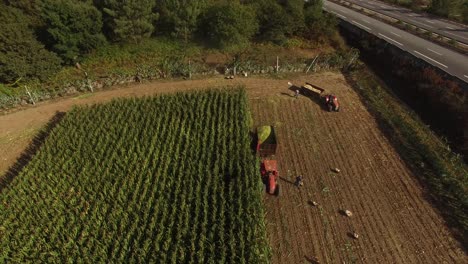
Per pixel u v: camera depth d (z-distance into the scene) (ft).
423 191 80.59
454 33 148.25
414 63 117.60
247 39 140.26
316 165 87.76
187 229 65.46
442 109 101.24
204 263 61.41
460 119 95.55
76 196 72.69
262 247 64.59
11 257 62.34
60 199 71.92
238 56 134.72
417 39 141.18
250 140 89.51
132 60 132.67
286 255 66.80
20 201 71.31
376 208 76.48
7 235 64.54
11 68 110.32
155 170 80.28
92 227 66.49
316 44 144.46
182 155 84.02
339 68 132.26
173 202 72.18
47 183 75.51
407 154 91.25
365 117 106.01
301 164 88.02
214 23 132.57
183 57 133.39
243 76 126.41
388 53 129.59
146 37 137.69
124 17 126.82
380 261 66.03
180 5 132.26
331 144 94.99
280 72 129.08
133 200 71.41
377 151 92.53
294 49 142.00
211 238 63.98
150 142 87.30
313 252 67.41
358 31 145.38
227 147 86.07
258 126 100.94
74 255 61.87
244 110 99.40
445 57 125.90
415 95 111.86
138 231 65.26
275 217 74.08
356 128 101.19
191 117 94.63
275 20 136.36
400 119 102.63
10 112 107.96
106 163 80.59
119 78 121.29
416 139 94.84
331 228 72.02
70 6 119.24
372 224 72.95
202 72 126.62
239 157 81.97
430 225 72.79
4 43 111.34
